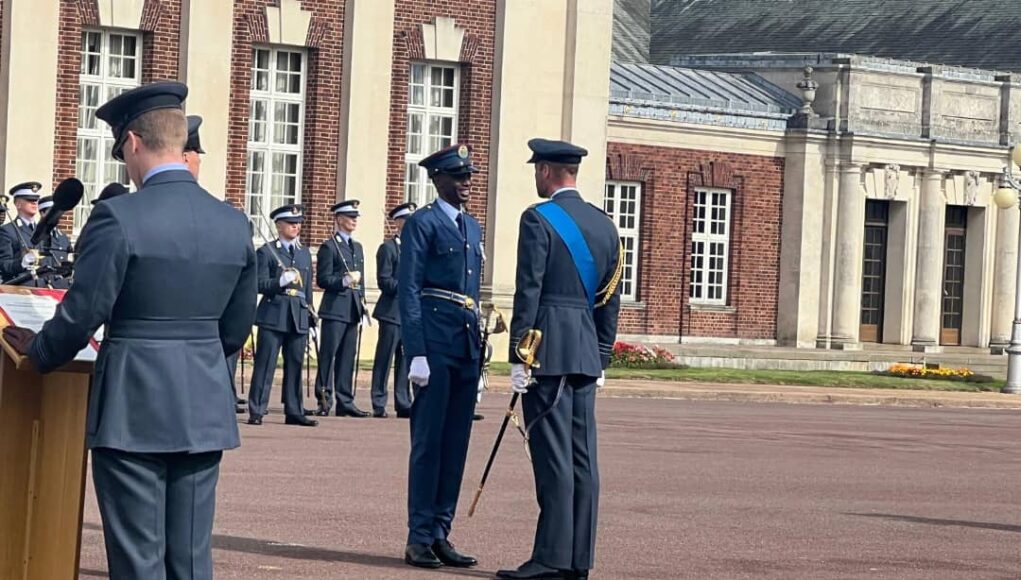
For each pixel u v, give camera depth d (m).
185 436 10.41
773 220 62.12
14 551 11.10
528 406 15.33
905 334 64.38
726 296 61.47
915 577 16.52
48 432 11.08
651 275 59.41
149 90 10.59
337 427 28.97
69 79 42.03
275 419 30.20
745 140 61.22
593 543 15.44
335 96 46.16
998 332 66.88
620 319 58.72
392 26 46.72
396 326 31.42
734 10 82.94
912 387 51.12
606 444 28.69
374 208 46.59
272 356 29.02
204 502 10.66
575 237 15.33
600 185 50.09
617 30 82.00
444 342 16.03
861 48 77.38
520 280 15.20
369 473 22.33
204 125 43.84
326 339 31.22
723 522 19.66
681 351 56.47
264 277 29.23
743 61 65.25
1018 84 66.81
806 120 62.03
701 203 60.91
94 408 10.45
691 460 26.73
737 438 31.47
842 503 22.16
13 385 11.05
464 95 48.25
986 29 74.69
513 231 48.72
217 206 10.76
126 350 10.41
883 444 32.06
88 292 10.22
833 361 60.06
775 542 18.30
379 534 17.39
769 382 48.94
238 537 16.77
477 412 33.59
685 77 62.78
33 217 28.75
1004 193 50.81
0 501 11.05
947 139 64.44
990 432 37.00
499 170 48.50
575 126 49.56
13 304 11.16
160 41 43.31
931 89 64.44
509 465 24.59
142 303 10.41
